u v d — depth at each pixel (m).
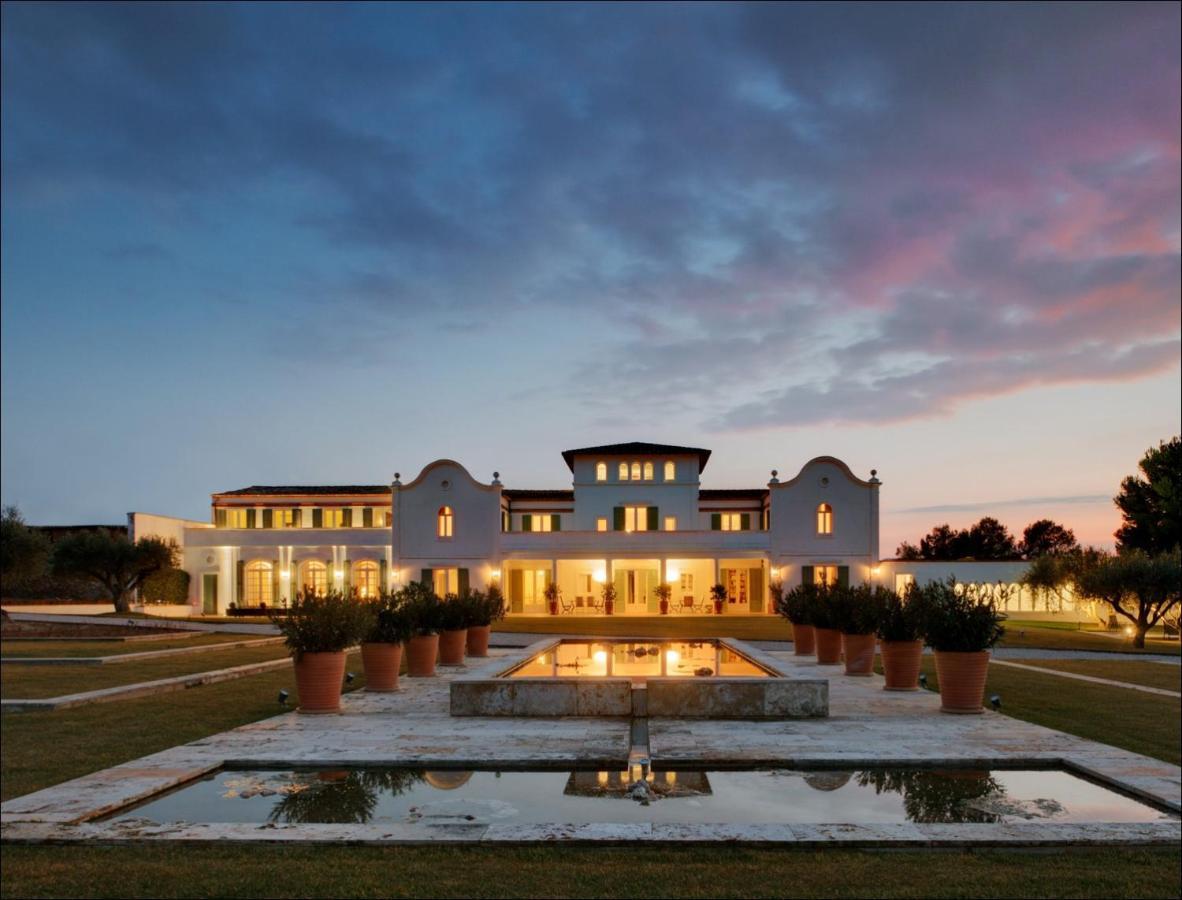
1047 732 11.83
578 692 13.12
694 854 6.66
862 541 49.44
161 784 8.85
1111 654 28.78
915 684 16.66
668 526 55.00
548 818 7.91
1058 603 50.09
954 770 9.88
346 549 53.62
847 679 18.61
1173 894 5.88
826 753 10.25
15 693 16.69
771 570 49.38
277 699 15.96
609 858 6.57
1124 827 7.21
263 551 54.12
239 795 8.77
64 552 47.41
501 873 6.22
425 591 20.88
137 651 26.00
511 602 53.16
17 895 5.86
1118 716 13.95
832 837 6.89
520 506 57.56
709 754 10.17
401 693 16.28
